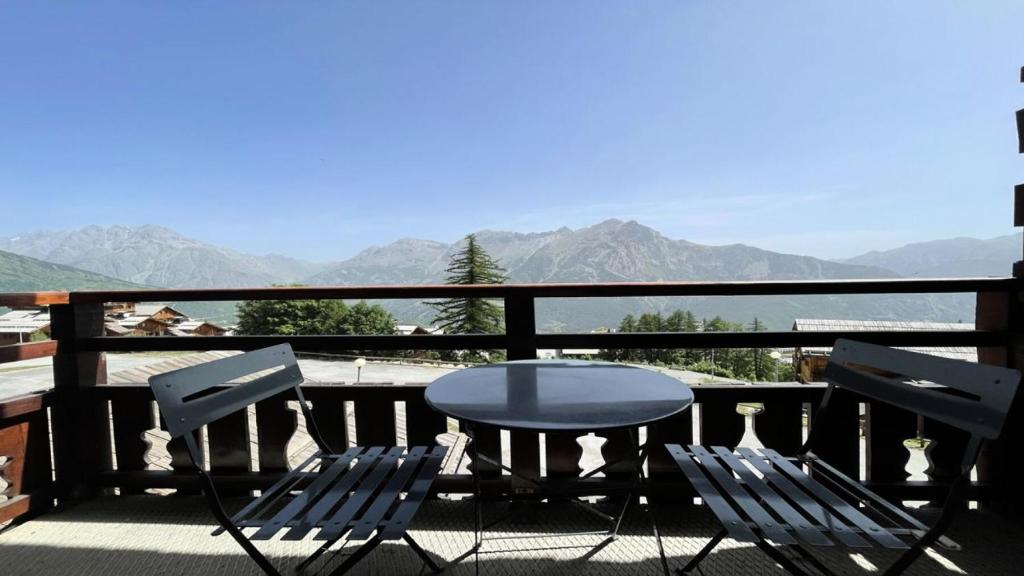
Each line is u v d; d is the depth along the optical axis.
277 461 2.09
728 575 1.52
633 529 1.80
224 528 1.22
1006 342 1.85
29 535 1.82
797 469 1.45
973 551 1.63
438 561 1.61
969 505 2.00
